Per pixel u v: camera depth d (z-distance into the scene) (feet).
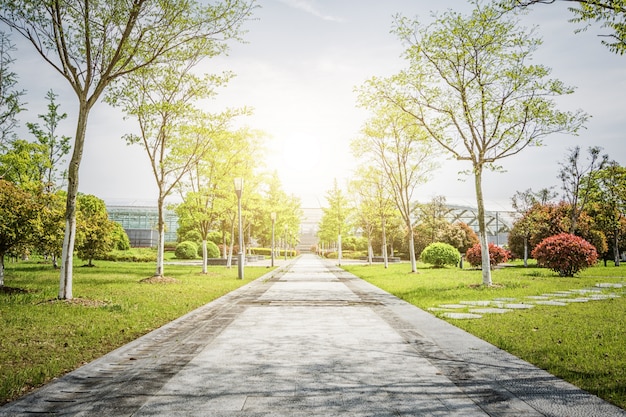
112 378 14.92
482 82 49.73
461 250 160.45
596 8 22.35
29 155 76.69
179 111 53.16
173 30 39.78
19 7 31.81
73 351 18.85
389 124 76.54
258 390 13.60
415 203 167.02
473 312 30.30
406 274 74.13
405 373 15.56
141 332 23.52
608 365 16.16
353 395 13.12
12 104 53.31
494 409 11.85
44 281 51.98
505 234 225.15
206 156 65.51
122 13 34.55
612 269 87.66
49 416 11.35
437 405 12.22
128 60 36.37
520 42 46.44
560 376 15.02
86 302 32.50
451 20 48.60
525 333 22.31
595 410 11.70
